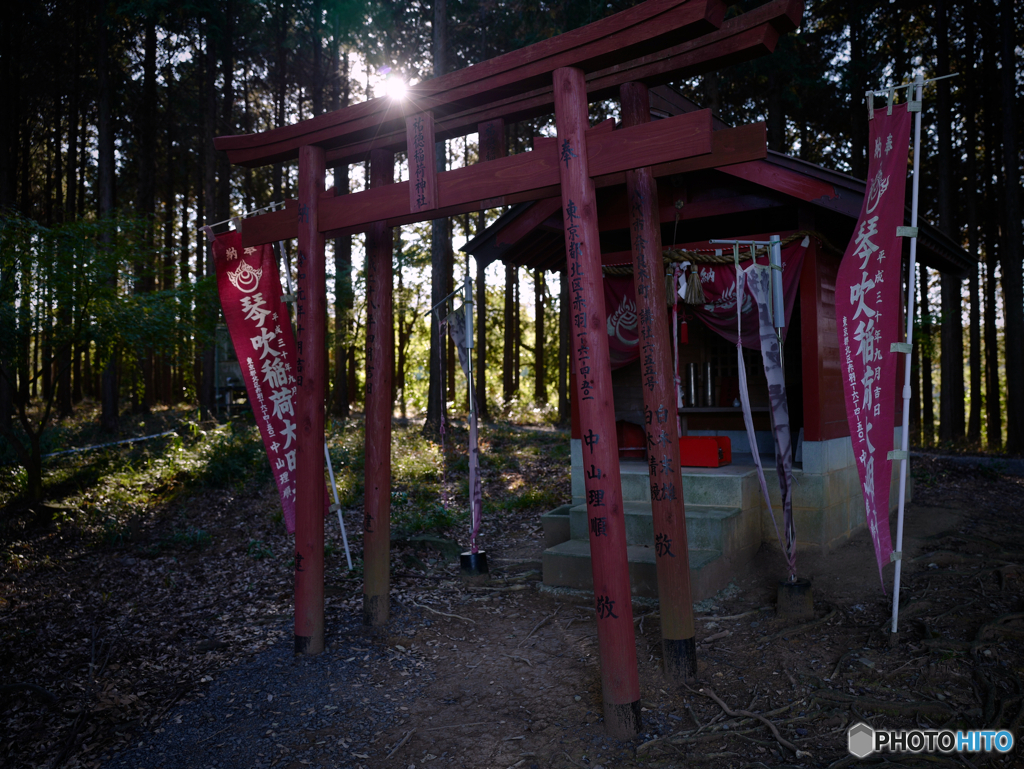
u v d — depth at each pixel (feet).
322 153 15.80
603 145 11.41
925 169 58.44
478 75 12.64
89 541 25.08
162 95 65.51
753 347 18.72
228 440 36.88
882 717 10.87
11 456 35.04
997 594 15.23
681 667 12.56
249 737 11.70
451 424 57.26
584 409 11.30
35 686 13.61
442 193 13.48
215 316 37.65
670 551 12.58
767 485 19.61
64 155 73.61
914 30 58.13
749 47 11.68
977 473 33.09
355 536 24.59
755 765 9.92
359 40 57.11
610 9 43.21
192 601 19.21
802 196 17.20
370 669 14.10
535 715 11.89
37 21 53.98
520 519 27.45
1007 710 10.68
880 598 15.62
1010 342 47.88
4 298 26.99
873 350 13.10
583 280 11.34
